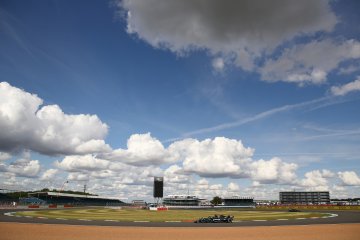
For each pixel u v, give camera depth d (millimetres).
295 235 33438
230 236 32906
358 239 30484
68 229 38000
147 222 51281
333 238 31109
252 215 74938
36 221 49781
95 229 38531
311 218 60750
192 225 45844
